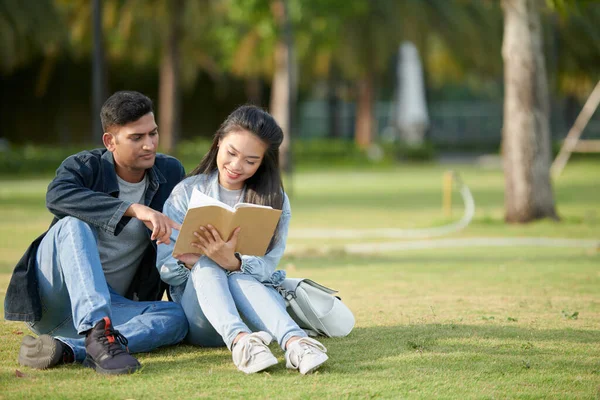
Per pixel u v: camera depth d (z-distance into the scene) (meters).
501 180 35.44
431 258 12.46
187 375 4.95
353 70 51.12
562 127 65.12
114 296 5.68
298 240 15.73
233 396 4.48
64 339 5.17
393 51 50.44
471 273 10.17
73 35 42.66
